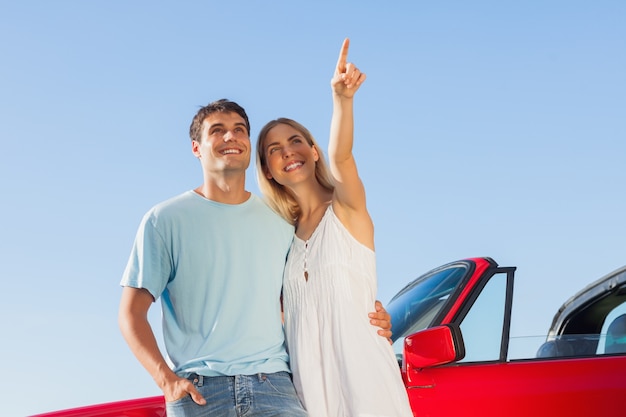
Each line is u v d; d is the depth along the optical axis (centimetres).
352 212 327
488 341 399
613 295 465
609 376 399
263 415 302
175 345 321
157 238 322
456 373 389
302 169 348
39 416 357
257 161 361
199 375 303
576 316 477
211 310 318
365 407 303
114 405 363
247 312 317
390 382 311
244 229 329
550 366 399
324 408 315
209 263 321
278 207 358
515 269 408
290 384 316
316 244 329
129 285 320
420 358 359
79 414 356
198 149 349
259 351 313
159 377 302
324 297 321
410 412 312
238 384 302
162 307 333
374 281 329
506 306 403
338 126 309
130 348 312
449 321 391
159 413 360
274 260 332
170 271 326
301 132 355
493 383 388
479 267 402
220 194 335
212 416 301
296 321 326
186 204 329
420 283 430
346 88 304
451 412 379
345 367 312
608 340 425
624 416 393
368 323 319
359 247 325
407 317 414
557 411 388
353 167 319
